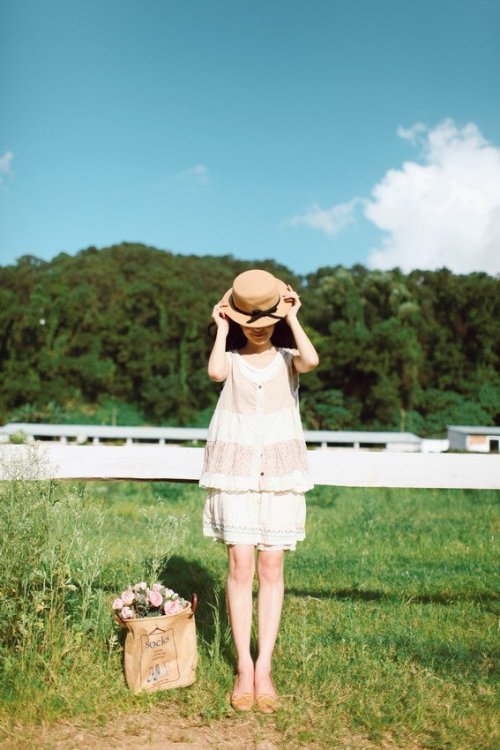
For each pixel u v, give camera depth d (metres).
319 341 62.22
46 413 59.44
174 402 62.34
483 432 45.28
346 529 8.91
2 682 3.46
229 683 3.63
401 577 6.00
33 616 3.63
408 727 3.23
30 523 3.75
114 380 64.56
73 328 64.56
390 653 4.05
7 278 68.38
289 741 3.11
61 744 3.05
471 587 5.62
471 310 65.12
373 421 61.00
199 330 64.06
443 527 9.07
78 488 4.36
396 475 4.49
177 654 3.62
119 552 6.14
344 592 5.45
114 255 82.31
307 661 3.83
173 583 5.37
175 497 11.94
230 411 3.68
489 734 3.17
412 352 61.53
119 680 3.58
